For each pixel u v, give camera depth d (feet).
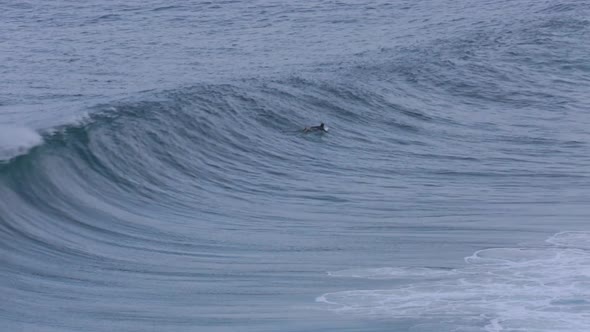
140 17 612.29
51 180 212.02
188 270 168.35
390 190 240.73
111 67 433.48
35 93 360.07
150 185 231.71
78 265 169.68
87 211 204.74
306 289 155.53
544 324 135.64
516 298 147.02
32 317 142.51
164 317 143.33
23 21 604.49
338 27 560.20
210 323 140.36
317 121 324.80
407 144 305.12
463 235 190.70
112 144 242.99
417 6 642.63
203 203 223.71
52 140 231.71
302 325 138.00
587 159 282.56
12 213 191.72
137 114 270.87
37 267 166.81
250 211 217.56
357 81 380.78
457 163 276.62
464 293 150.10
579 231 192.65
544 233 190.90
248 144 285.23
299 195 235.20
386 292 152.25
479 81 411.13
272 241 189.26
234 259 175.94
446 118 348.59
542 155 288.92
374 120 336.49
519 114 362.33
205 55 464.65
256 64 429.79
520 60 453.58
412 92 383.65
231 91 323.57
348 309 144.36
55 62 451.53
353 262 171.63
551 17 571.69
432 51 463.42
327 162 275.80
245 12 623.77
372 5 649.20
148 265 171.63
